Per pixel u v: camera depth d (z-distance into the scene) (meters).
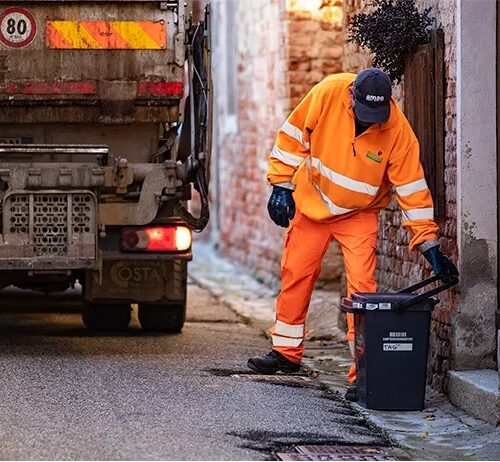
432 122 12.43
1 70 13.64
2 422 10.30
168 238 14.09
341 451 9.88
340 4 20.00
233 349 14.51
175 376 12.51
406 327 11.40
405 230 13.59
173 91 13.81
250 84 23.69
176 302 15.23
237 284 22.53
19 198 13.15
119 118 13.97
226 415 10.81
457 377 11.60
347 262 12.20
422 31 12.73
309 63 20.06
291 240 12.65
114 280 15.01
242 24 24.34
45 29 13.66
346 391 12.16
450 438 10.53
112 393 11.56
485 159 11.80
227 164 26.62
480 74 11.77
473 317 11.86
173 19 13.77
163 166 13.78
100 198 13.70
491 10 11.77
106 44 13.73
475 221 11.81
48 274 14.00
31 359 13.27
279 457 9.57
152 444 9.71
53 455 9.30
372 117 11.54
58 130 14.20
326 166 12.03
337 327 16.69
